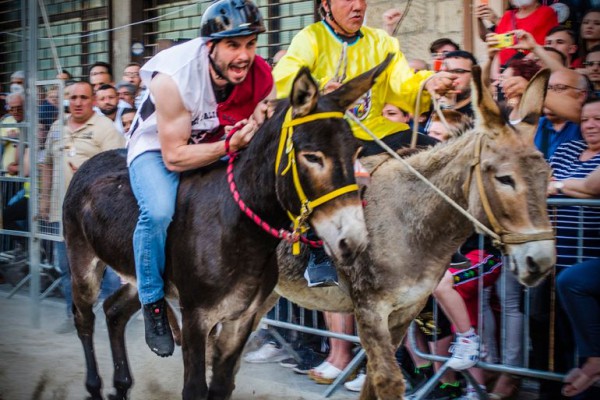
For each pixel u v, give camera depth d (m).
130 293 4.57
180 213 3.63
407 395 4.81
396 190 3.87
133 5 9.14
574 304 4.05
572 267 4.07
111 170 4.34
